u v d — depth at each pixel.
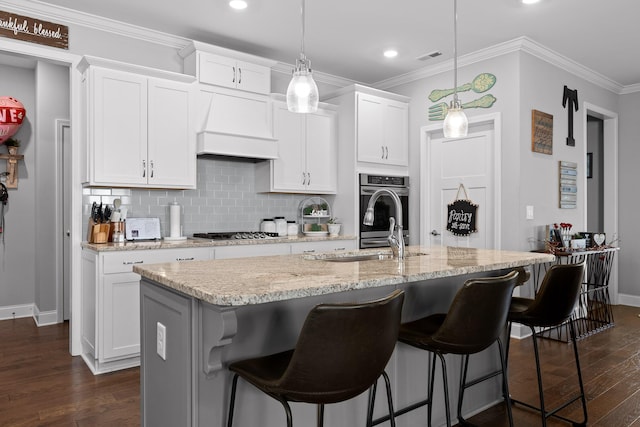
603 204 5.64
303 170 4.46
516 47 4.02
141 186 3.49
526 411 2.59
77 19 3.45
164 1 3.27
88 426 2.37
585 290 4.70
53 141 4.48
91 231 3.38
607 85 5.24
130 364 3.25
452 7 3.38
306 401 1.34
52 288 4.48
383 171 4.77
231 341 1.48
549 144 4.37
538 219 4.27
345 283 1.57
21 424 2.39
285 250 3.99
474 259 2.35
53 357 3.48
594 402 2.68
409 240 4.97
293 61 4.59
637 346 3.79
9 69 4.62
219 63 3.85
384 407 2.10
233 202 4.36
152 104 3.51
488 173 4.34
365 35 3.91
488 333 1.82
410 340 1.90
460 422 2.42
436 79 4.73
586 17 3.55
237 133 3.87
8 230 4.66
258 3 3.31
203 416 1.58
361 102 4.56
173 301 1.71
